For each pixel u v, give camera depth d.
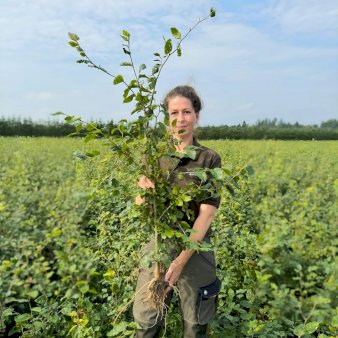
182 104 2.46
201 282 2.52
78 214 5.12
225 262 3.86
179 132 2.21
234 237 4.20
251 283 3.40
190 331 2.54
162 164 2.30
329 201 6.82
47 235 3.61
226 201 5.65
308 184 9.38
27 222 4.50
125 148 2.09
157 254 2.22
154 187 2.26
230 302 3.07
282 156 15.77
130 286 3.20
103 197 5.23
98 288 3.67
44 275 3.64
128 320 3.10
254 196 7.53
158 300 2.40
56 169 10.10
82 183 7.00
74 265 3.31
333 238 4.51
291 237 4.38
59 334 3.13
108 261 3.65
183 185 2.44
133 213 2.34
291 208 6.02
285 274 3.66
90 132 2.09
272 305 3.09
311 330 2.55
